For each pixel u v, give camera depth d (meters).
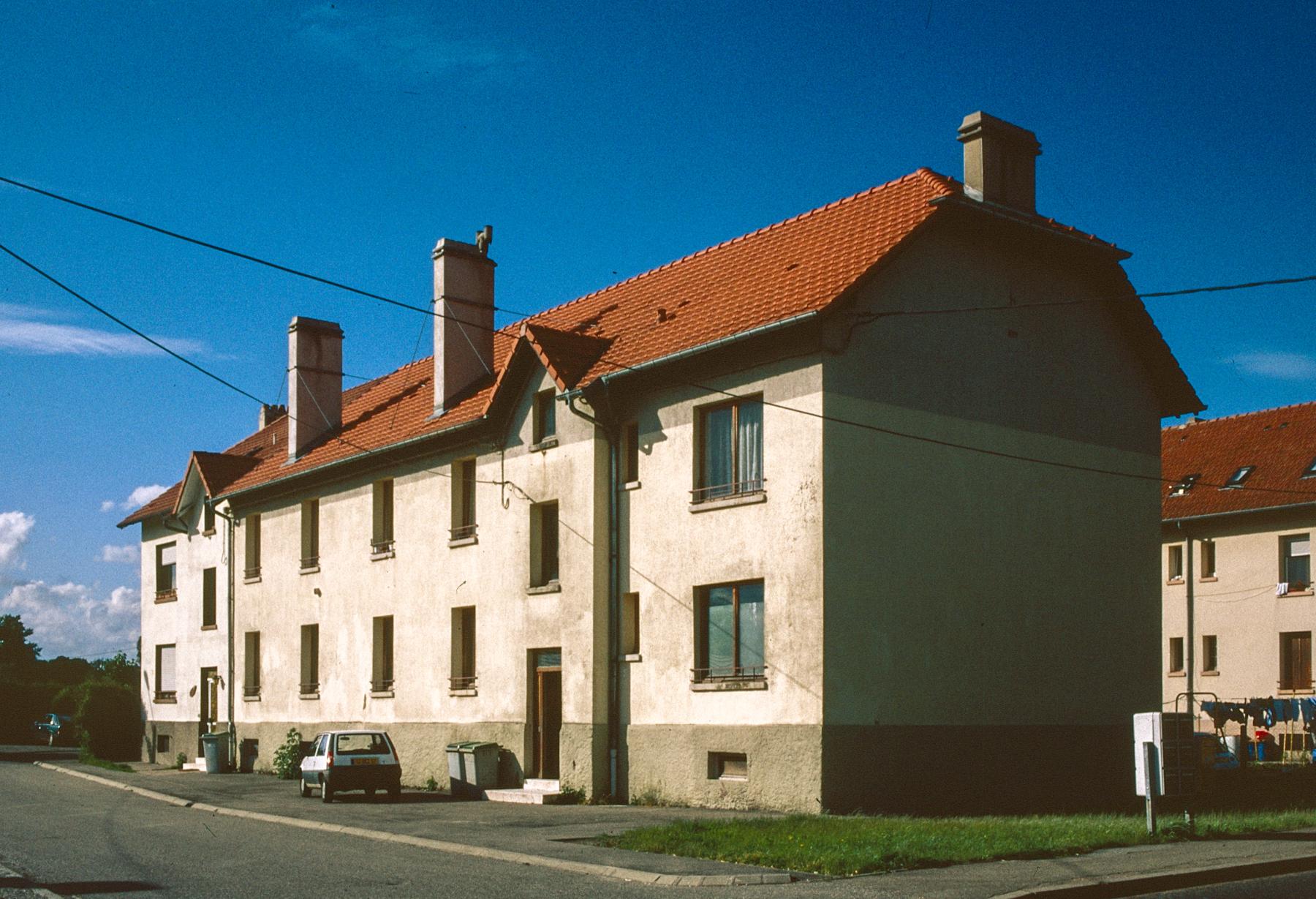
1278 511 39.09
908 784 20.39
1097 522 24.14
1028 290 23.73
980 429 22.44
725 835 16.08
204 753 36.50
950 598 21.48
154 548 42.91
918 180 23.33
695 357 22.09
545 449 25.22
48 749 55.19
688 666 21.97
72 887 13.05
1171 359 25.41
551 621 24.62
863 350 20.88
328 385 35.00
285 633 33.97
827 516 20.02
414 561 29.06
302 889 12.77
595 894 12.38
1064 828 16.62
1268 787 25.36
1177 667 42.03
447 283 29.44
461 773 25.64
